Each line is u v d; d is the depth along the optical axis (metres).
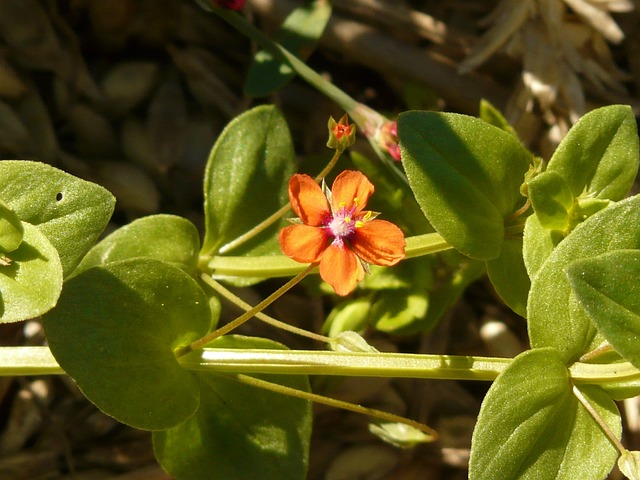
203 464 0.08
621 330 0.07
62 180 0.07
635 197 0.07
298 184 0.07
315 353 0.08
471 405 0.10
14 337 0.10
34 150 0.10
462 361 0.08
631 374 0.07
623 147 0.08
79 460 0.09
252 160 0.09
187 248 0.09
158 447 0.08
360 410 0.08
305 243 0.07
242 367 0.08
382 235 0.07
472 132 0.08
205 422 0.08
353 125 0.08
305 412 0.08
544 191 0.08
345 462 0.10
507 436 0.07
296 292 0.10
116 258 0.09
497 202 0.08
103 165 0.10
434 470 0.10
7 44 0.10
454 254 0.10
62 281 0.07
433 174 0.08
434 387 0.10
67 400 0.10
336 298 0.10
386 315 0.10
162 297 0.08
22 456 0.09
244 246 0.09
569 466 0.07
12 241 0.07
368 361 0.08
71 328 0.07
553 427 0.07
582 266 0.07
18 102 0.10
